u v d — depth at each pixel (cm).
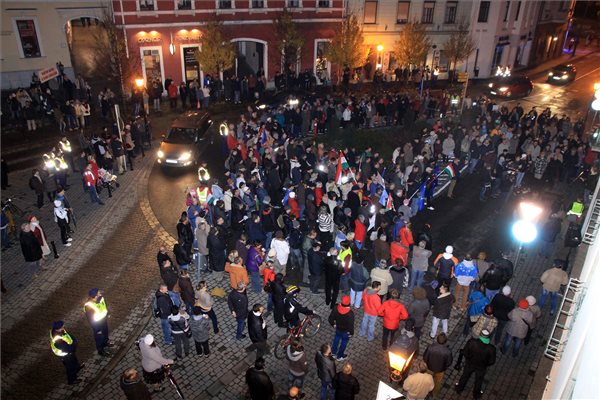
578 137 2153
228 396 999
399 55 3497
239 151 1866
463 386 1001
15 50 2705
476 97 3412
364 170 1761
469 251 1546
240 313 1095
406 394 996
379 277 1143
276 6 3225
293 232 1349
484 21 3956
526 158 1862
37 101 2452
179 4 2933
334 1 3391
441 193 1919
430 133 2108
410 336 938
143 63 2947
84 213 1705
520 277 1409
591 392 385
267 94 3166
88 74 3106
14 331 1167
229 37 3155
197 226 1326
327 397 989
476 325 999
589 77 4200
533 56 4734
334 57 3247
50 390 1007
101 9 2855
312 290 1293
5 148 2161
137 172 2044
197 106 2833
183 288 1128
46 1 2705
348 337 1047
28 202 1764
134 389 855
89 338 1151
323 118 2422
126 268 1412
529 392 941
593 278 627
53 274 1376
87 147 1942
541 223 1502
